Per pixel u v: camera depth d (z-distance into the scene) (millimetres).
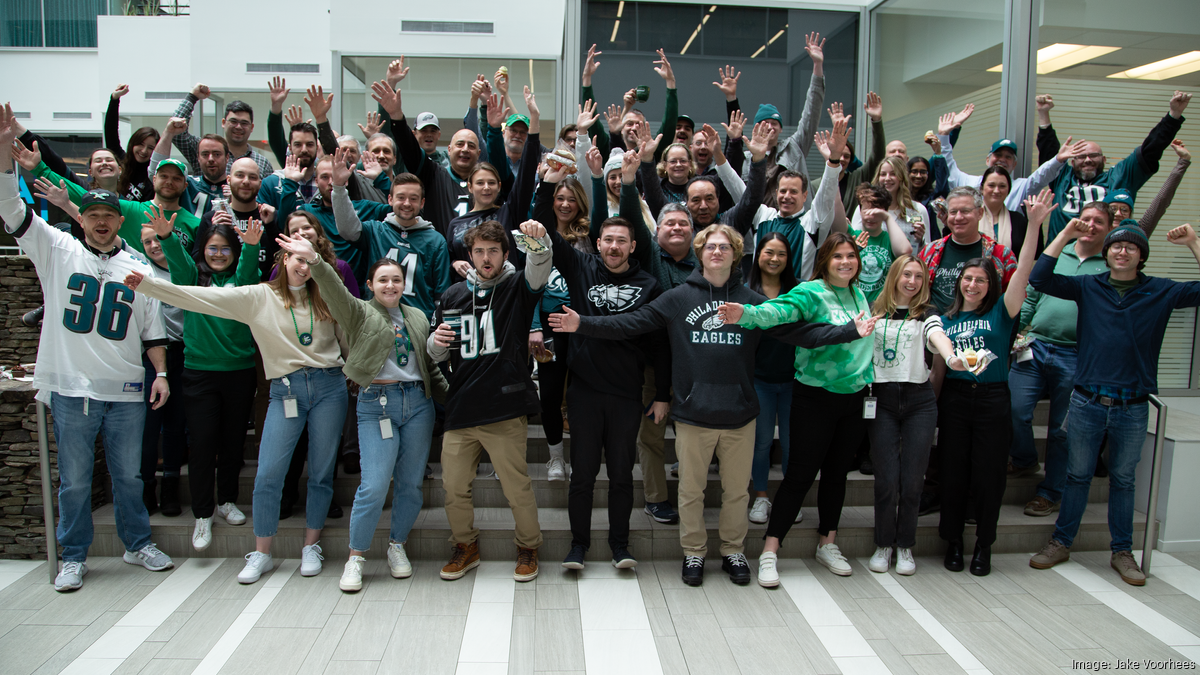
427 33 6004
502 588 2889
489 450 2877
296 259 2826
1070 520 3229
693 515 2963
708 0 5781
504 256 2877
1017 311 3043
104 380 2846
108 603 2719
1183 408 4508
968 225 3430
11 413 3088
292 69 6145
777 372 3324
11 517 3123
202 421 3023
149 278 2605
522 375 2865
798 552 3281
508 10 6012
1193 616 2773
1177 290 3035
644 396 3340
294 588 2859
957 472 3145
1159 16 4555
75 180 4105
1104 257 3320
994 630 2639
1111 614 2783
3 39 9789
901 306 3078
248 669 2283
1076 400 3193
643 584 2953
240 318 2846
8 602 2719
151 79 7184
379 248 3432
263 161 4676
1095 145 3969
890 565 3207
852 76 6094
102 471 3377
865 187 3551
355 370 2764
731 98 4660
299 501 3480
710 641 2514
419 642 2463
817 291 2998
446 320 2893
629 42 5762
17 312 3674
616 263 3008
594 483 3322
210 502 3074
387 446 2877
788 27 5961
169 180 3391
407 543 3152
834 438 3074
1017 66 4387
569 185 3297
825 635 2574
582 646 2459
